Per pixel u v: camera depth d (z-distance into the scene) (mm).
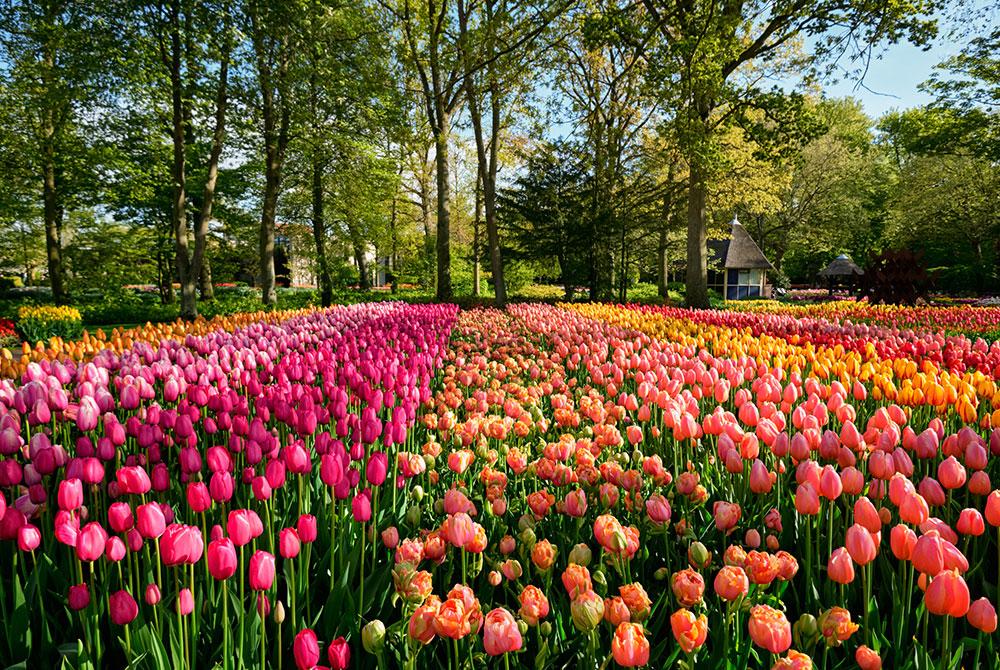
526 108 28906
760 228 51406
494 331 9109
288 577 1929
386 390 4035
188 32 15891
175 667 1614
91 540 1663
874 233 56312
